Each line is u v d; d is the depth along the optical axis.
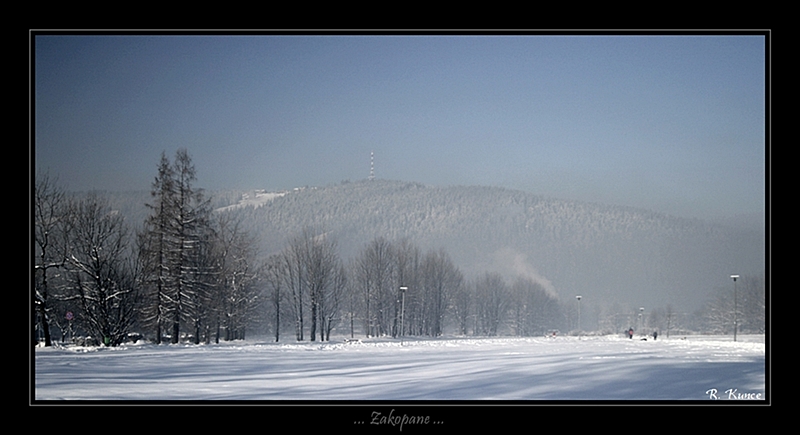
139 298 48.38
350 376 22.81
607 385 19.33
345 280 88.81
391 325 91.94
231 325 60.31
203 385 19.92
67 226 43.56
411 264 94.94
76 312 45.72
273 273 80.69
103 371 24.27
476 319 122.75
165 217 48.47
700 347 45.56
